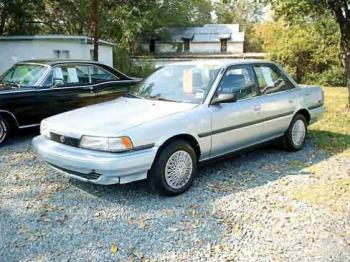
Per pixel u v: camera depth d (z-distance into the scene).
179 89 5.09
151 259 3.13
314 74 23.27
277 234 3.52
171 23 45.88
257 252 3.21
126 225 3.72
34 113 7.00
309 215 3.89
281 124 5.86
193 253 3.21
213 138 4.79
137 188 4.66
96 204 4.21
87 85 7.77
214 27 48.28
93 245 3.36
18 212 4.03
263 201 4.24
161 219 3.83
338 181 4.85
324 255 3.16
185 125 4.45
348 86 10.38
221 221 3.78
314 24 11.68
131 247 3.32
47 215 3.96
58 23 19.94
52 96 7.19
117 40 23.69
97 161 3.94
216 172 5.21
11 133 6.98
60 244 3.38
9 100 6.66
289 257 3.13
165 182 4.33
